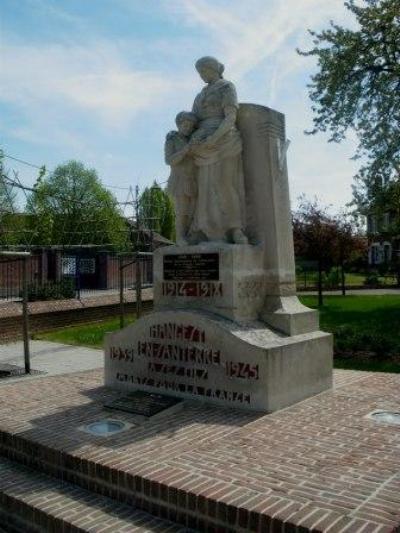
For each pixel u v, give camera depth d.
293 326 6.71
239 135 7.06
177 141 7.32
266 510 3.53
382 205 21.36
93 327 18.22
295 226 24.89
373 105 22.16
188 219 7.47
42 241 26.55
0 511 4.55
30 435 5.25
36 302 17.53
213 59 7.23
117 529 3.88
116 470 4.35
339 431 5.20
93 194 41.78
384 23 20.78
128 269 33.53
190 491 3.88
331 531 3.24
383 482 3.96
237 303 6.58
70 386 7.45
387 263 47.38
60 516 4.09
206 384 6.34
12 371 10.23
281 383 6.07
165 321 6.71
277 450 4.69
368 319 17.67
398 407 6.08
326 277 35.31
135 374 7.06
